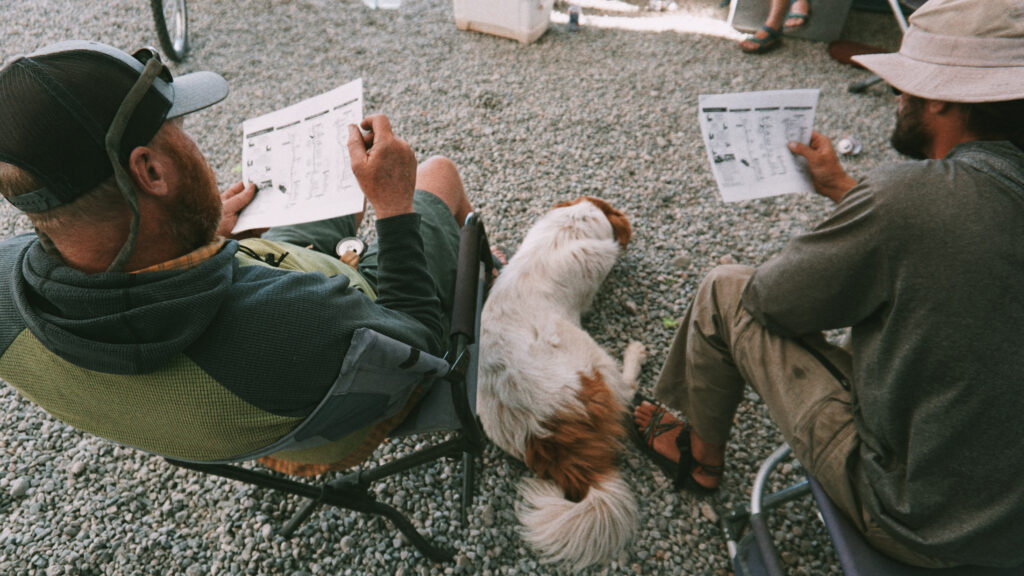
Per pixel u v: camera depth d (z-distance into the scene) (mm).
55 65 713
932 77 1079
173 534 1837
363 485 1512
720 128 1631
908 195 1022
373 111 3459
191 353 836
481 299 1378
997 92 1000
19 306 813
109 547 1809
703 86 3688
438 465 1974
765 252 2729
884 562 1195
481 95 3584
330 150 1257
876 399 1137
